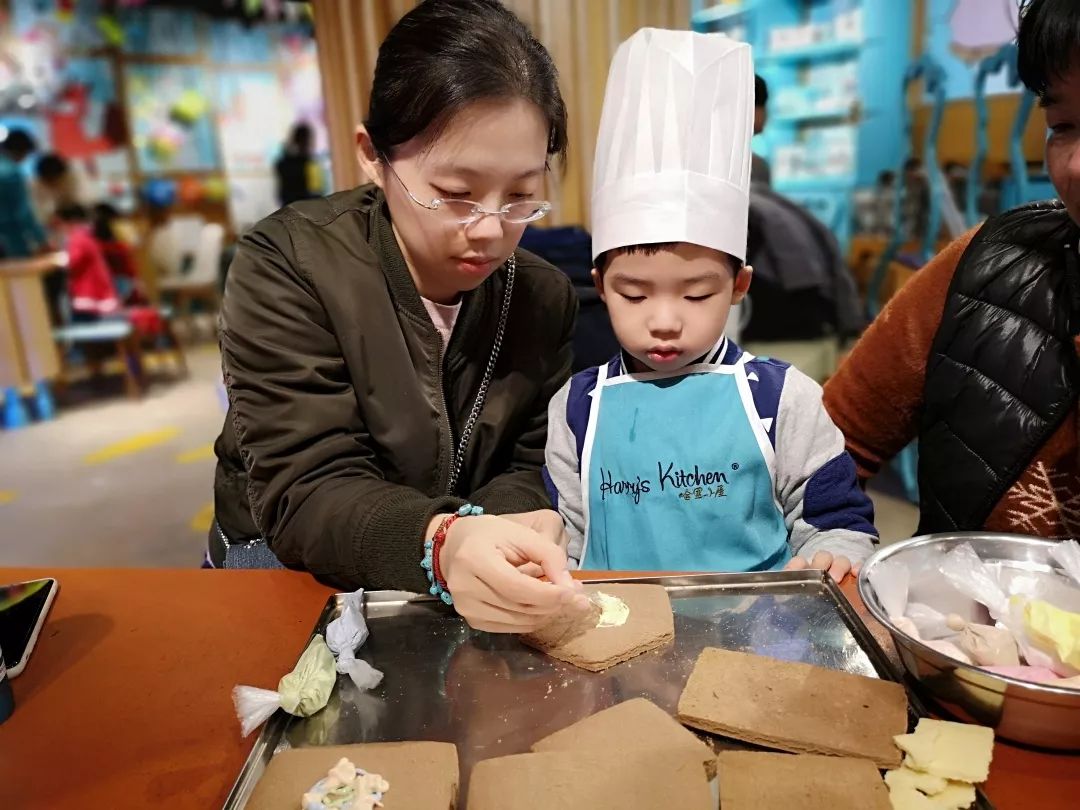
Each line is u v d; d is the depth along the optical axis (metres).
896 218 2.65
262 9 5.41
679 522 0.93
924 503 1.02
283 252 0.91
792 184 3.18
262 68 5.54
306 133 4.66
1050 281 0.91
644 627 0.69
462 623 0.73
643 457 0.94
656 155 0.83
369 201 0.99
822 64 3.01
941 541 0.68
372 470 0.90
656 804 0.51
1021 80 0.73
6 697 0.64
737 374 0.94
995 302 0.94
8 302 3.89
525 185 0.82
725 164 0.84
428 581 0.74
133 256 4.93
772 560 0.93
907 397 1.07
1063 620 0.57
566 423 1.01
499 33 0.79
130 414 4.06
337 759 0.56
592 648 0.67
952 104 2.62
